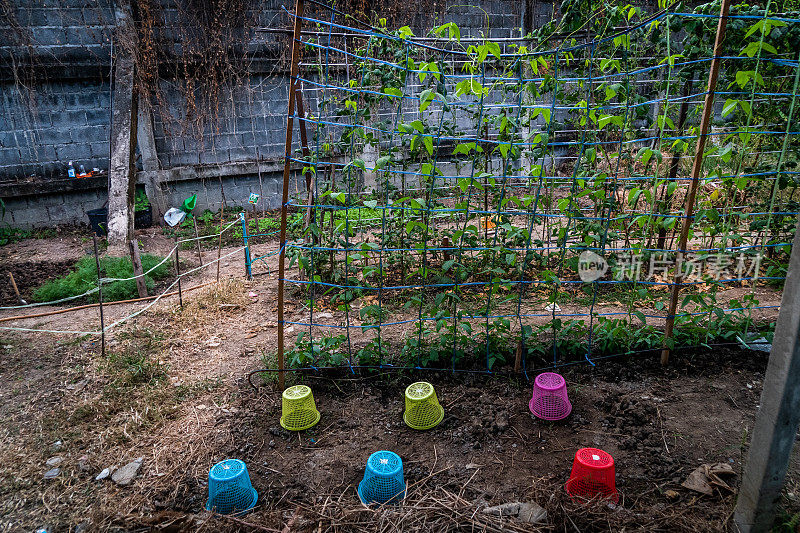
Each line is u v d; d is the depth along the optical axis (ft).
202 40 28.50
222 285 17.63
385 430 9.76
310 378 11.45
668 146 13.08
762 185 14.33
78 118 27.58
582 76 14.79
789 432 6.04
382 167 10.73
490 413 10.02
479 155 16.02
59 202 27.58
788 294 5.66
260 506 7.97
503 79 11.05
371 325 11.52
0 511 8.09
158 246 24.84
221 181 29.14
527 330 10.87
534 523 7.22
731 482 7.88
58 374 12.26
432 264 18.22
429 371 11.57
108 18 26.81
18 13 25.14
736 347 11.83
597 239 13.76
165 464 9.01
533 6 34.06
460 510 7.55
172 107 28.71
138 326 14.92
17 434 9.98
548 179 12.71
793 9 12.03
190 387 11.43
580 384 10.89
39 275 20.77
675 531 7.02
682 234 10.52
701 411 9.77
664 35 12.10
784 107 13.55
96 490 8.48
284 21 29.89
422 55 16.49
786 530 6.77
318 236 14.19
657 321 13.12
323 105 13.85
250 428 9.95
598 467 7.57
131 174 16.84
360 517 7.50
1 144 26.21
